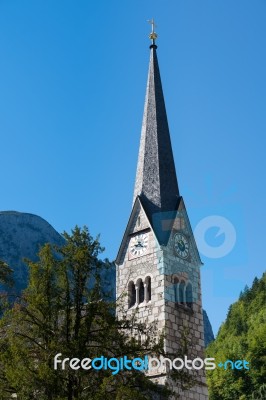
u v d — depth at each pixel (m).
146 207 66.88
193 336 60.28
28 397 34.03
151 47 81.06
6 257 188.50
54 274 38.03
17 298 39.66
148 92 77.69
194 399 56.50
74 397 34.88
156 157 71.38
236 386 142.62
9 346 35.94
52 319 36.94
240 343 153.38
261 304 190.75
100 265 39.34
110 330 38.00
